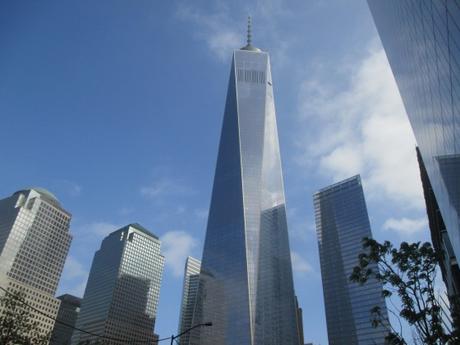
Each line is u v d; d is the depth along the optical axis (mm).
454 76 31484
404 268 39031
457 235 45469
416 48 45625
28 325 55375
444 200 47750
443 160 41438
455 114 33469
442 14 31016
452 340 34062
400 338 36469
